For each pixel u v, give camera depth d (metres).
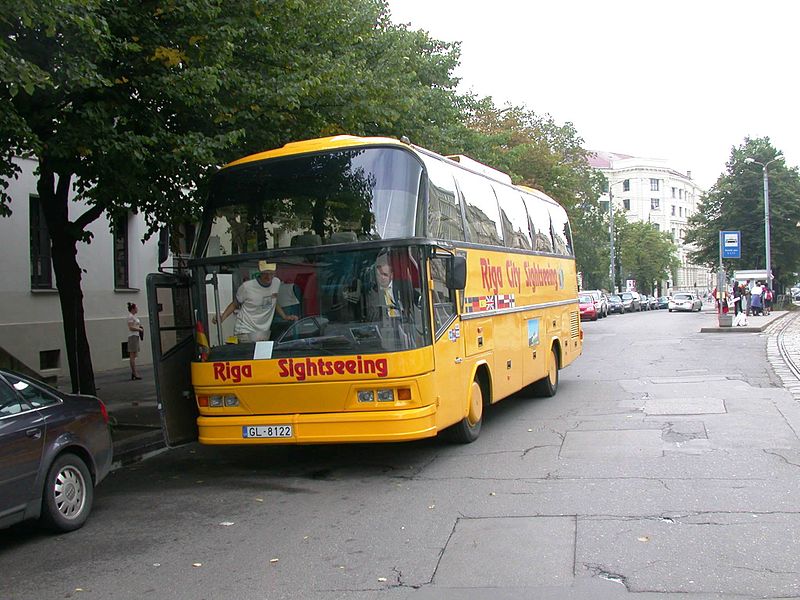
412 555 5.73
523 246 12.78
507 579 5.13
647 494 7.10
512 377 11.59
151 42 9.83
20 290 17.67
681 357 20.83
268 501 7.69
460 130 21.81
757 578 4.98
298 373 8.13
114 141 9.10
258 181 8.82
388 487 7.91
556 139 47.31
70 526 6.85
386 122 13.56
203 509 7.50
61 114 9.26
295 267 8.34
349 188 8.50
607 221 73.69
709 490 7.16
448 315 8.94
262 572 5.56
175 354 8.93
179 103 10.20
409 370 7.96
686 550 5.55
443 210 9.23
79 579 5.62
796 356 19.81
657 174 117.88
